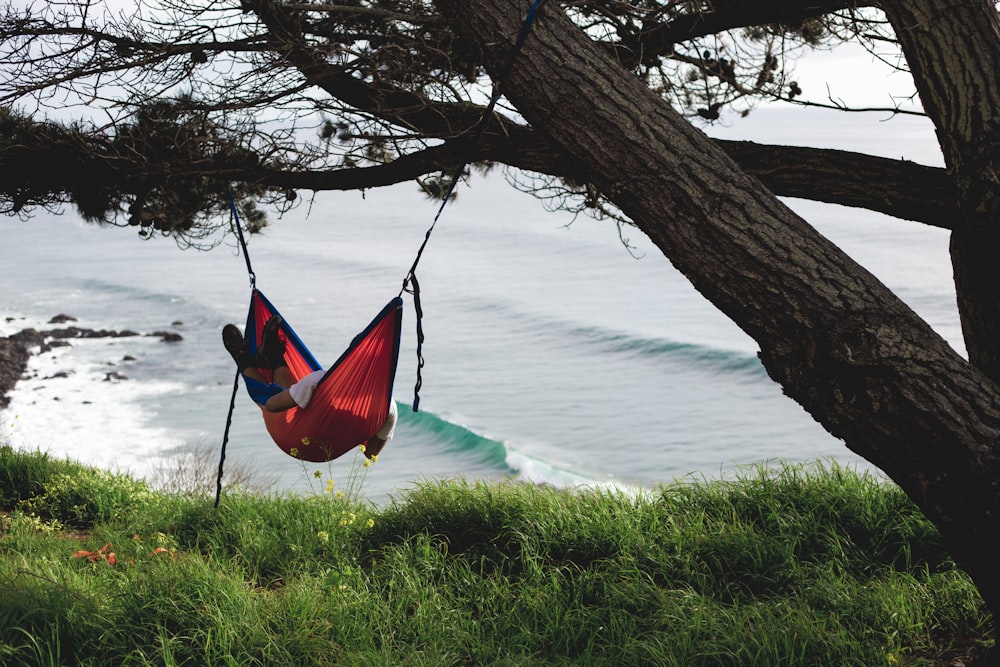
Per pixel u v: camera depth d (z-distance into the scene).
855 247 59.50
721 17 5.50
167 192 6.50
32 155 5.52
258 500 8.12
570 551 6.19
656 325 40.66
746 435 26.84
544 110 3.49
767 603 5.10
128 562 5.99
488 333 40.84
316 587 5.54
